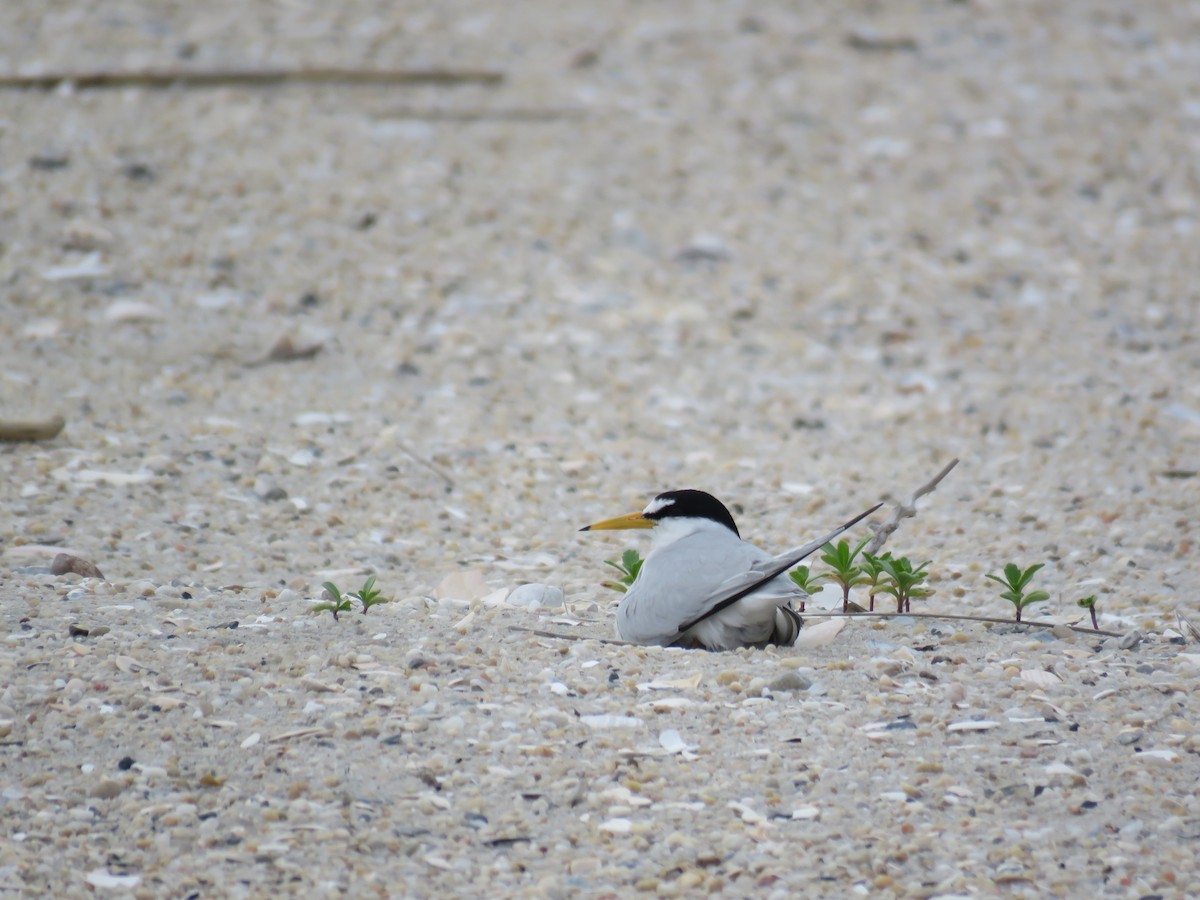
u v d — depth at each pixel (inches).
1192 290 637.9
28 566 357.4
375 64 824.3
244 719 262.4
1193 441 489.4
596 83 845.8
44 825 228.5
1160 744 256.8
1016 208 718.5
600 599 354.3
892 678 287.3
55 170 660.7
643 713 270.5
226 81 785.6
